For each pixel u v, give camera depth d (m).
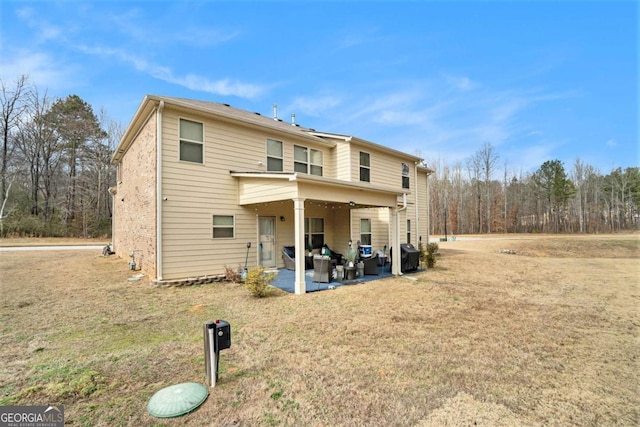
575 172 47.19
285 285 8.32
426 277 9.84
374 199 9.71
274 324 5.18
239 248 9.66
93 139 28.86
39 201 26.81
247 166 9.92
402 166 15.20
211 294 7.25
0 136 25.16
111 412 2.72
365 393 3.07
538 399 3.00
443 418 2.68
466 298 7.11
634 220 43.75
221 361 3.77
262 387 3.17
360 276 9.80
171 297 6.93
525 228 44.62
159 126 8.02
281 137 10.96
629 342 4.54
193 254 8.59
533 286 8.68
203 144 8.90
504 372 3.56
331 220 12.85
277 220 10.80
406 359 3.88
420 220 16.64
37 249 17.98
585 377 3.47
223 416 2.68
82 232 26.80
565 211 44.25
